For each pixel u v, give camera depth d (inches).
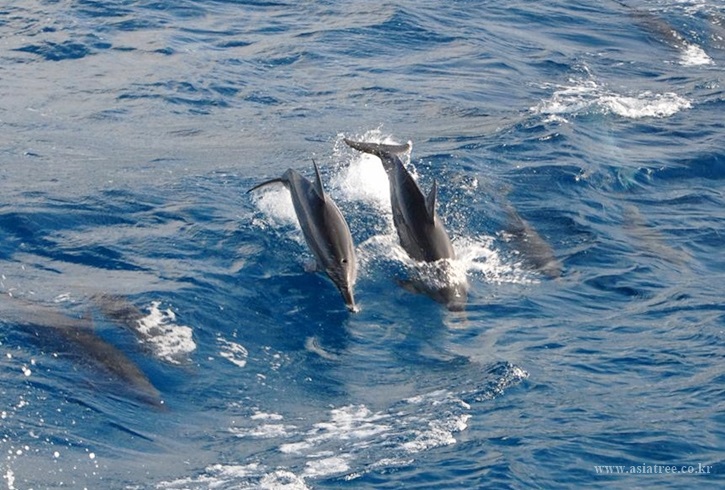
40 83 1498.5
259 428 798.5
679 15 1978.3
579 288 1016.9
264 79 1558.8
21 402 795.4
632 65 1726.1
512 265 1051.3
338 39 1723.7
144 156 1270.9
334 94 1518.2
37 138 1315.2
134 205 1117.7
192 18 1770.4
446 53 1707.7
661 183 1263.5
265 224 1089.4
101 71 1547.7
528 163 1275.8
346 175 1214.9
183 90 1496.1
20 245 1026.1
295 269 1013.8
